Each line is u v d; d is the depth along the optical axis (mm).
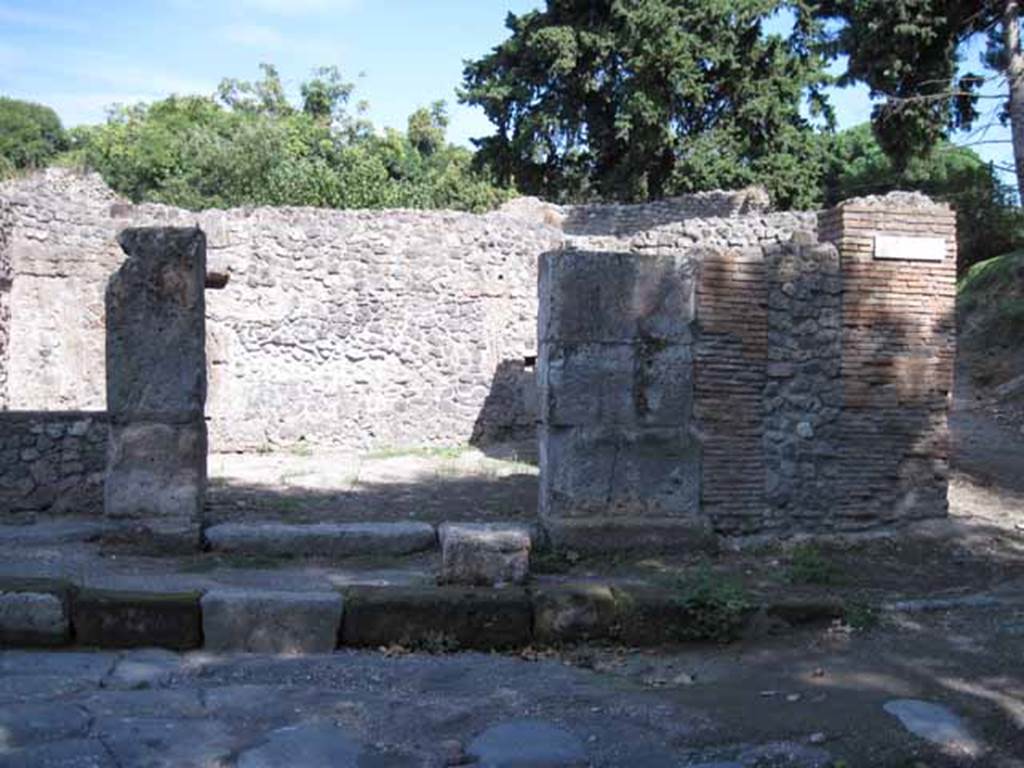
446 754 4375
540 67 27172
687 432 7523
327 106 42906
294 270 15172
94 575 6570
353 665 5543
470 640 5965
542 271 7648
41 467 8438
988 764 4285
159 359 7453
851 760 4312
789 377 7730
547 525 7328
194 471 7461
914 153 18734
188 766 4207
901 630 5977
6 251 13820
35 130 42562
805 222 16125
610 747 4469
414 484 11250
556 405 7367
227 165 29422
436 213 15766
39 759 4195
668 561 7227
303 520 8734
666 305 7504
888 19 16781
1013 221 24500
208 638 5797
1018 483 9906
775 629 6059
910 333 7855
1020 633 5793
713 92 26406
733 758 4348
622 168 26891
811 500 7711
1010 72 13375
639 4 25344
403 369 15539
